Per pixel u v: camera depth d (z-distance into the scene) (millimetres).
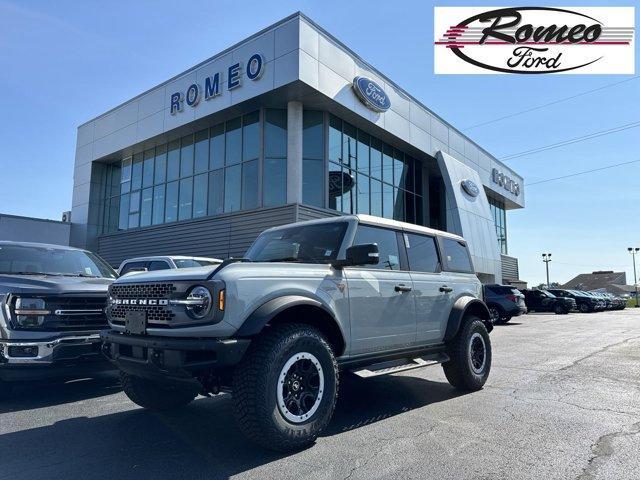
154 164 23109
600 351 10539
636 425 4742
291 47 16438
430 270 6109
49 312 5730
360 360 4828
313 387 4152
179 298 3939
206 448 4105
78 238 25531
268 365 3811
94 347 5867
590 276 107562
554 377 7348
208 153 20297
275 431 3771
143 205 23391
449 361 6227
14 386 6781
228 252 18359
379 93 19891
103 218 25641
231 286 3850
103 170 25953
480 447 4090
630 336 14055
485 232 27219
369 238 5293
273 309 3943
